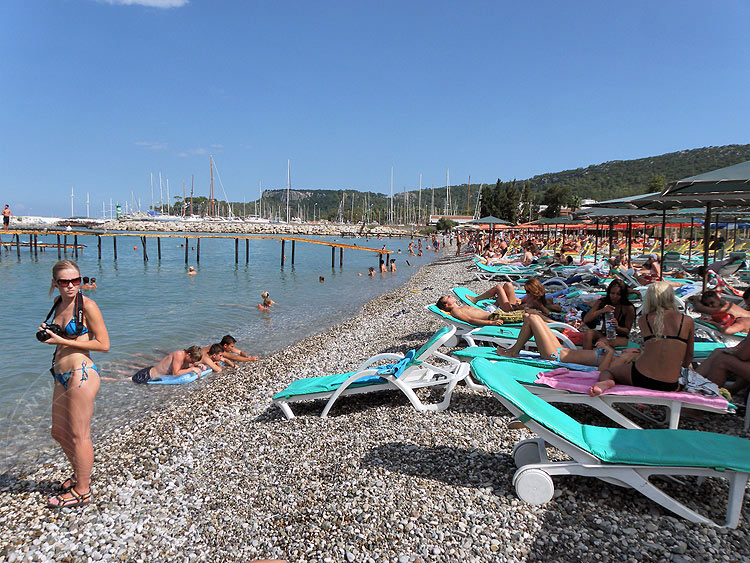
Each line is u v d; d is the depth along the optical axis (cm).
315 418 554
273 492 394
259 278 2566
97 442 521
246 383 730
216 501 389
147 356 899
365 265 3747
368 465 419
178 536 346
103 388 696
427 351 525
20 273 2630
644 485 311
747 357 454
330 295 1917
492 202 9312
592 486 353
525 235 4959
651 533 299
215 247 6125
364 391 558
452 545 303
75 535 352
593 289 1234
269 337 1115
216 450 489
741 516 310
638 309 941
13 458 449
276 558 309
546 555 288
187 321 1307
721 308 614
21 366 783
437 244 5950
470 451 427
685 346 396
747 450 306
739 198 600
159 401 664
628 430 342
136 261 3666
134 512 380
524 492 339
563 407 513
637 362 414
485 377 366
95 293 1856
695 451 308
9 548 338
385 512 344
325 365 805
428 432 477
